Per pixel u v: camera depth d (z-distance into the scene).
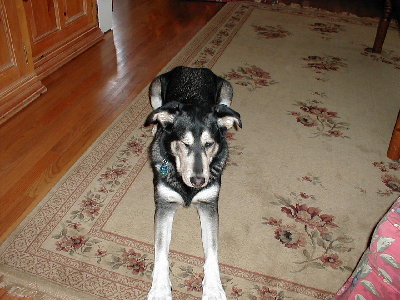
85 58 2.23
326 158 1.61
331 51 2.48
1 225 1.25
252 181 1.48
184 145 1.13
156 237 1.14
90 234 1.24
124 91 1.97
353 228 1.32
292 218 1.34
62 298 1.06
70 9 2.15
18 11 1.66
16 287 1.07
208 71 1.69
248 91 2.00
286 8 3.12
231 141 1.67
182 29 2.67
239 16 2.90
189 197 1.18
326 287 1.13
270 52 2.41
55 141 1.62
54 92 1.91
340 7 3.21
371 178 1.52
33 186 1.40
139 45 2.42
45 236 1.22
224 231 1.28
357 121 1.84
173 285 1.11
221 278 1.14
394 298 0.81
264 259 1.20
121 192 1.40
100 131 1.69
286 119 1.82
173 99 1.45
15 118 1.71
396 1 2.10
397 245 0.75
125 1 3.08
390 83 2.17
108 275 1.12
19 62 1.74
